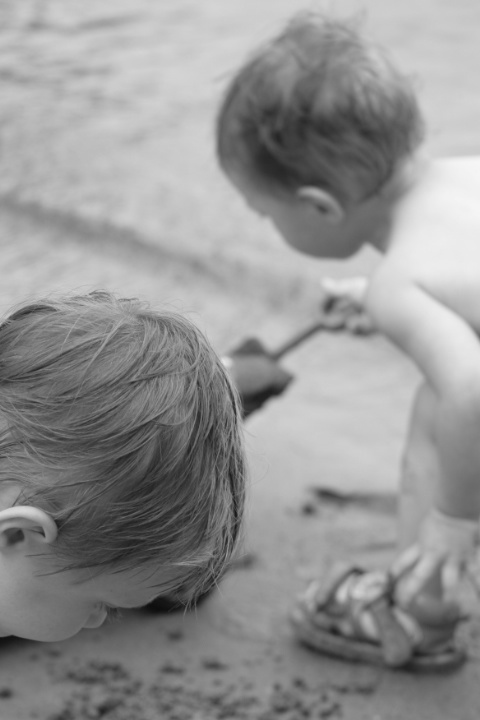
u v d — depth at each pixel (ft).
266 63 7.48
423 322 6.49
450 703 6.95
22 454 3.91
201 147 14.76
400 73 7.60
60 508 3.92
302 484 9.09
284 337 11.47
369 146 7.18
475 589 8.00
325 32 7.66
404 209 7.28
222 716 6.69
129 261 12.37
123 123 15.15
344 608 7.27
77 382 3.88
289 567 8.13
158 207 13.30
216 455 4.08
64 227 12.80
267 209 7.75
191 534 4.06
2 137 14.43
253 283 12.23
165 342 4.02
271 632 7.50
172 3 19.27
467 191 7.31
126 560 4.02
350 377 11.02
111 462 3.86
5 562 4.09
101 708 6.64
